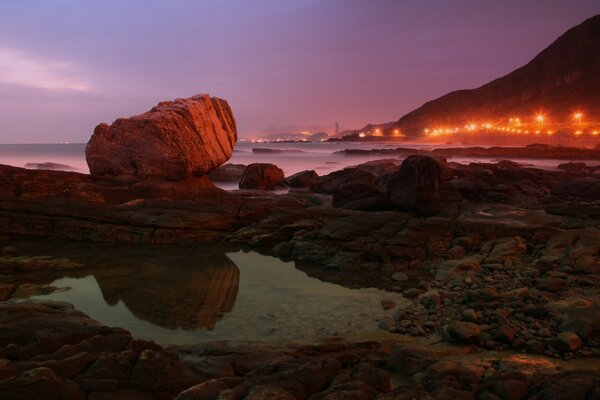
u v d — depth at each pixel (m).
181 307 9.39
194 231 15.92
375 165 35.62
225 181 34.69
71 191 17.05
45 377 4.44
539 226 13.57
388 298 9.90
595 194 20.70
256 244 15.10
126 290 10.53
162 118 19.06
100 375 4.88
